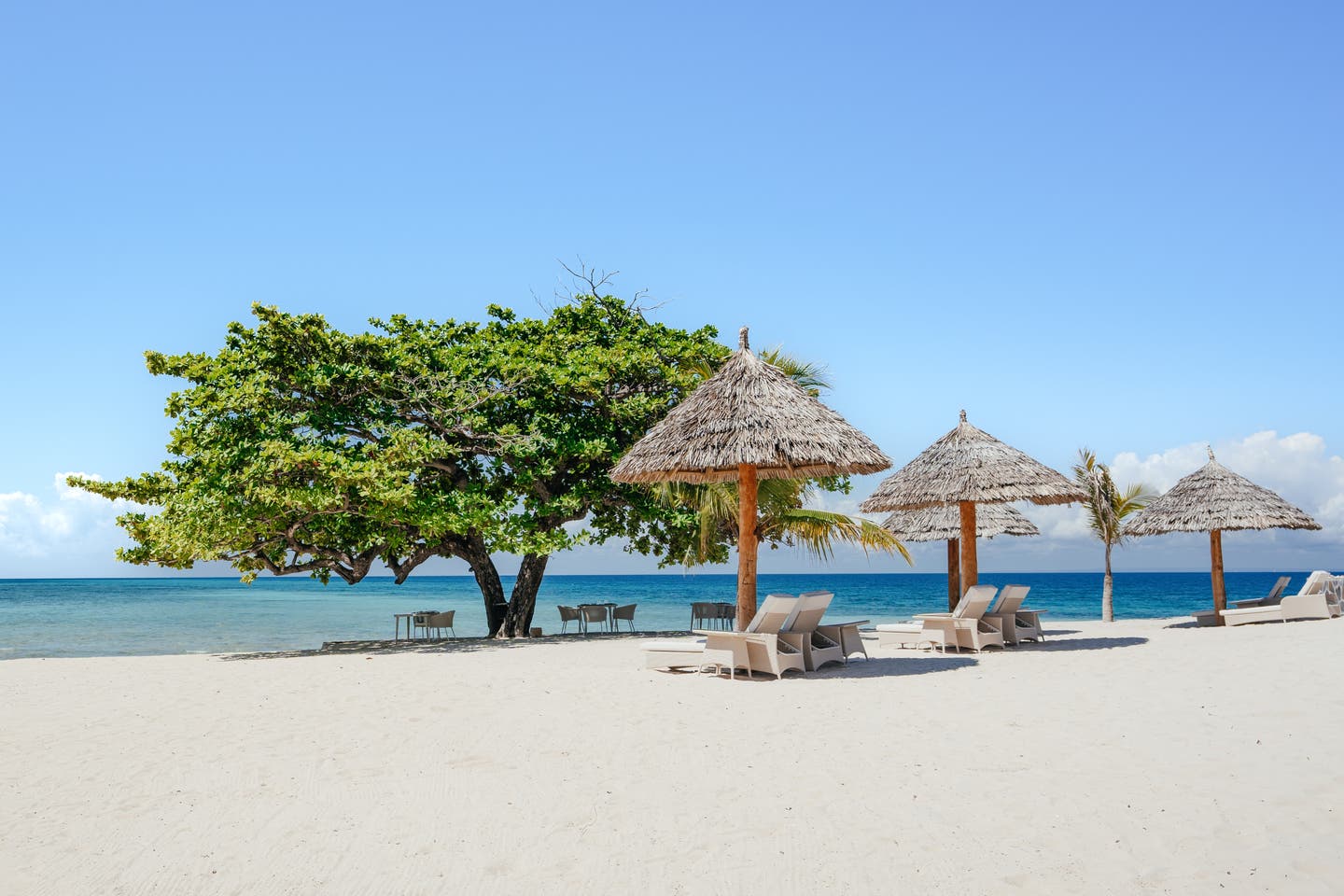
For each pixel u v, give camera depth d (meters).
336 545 17.41
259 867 4.23
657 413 19.14
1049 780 5.41
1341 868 3.96
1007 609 14.05
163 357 15.91
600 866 4.18
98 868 4.24
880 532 17.27
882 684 9.67
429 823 4.84
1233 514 17.62
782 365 18.75
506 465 18.83
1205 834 4.40
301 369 16.53
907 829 4.60
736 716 7.79
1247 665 9.98
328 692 9.70
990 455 14.06
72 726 7.79
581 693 9.20
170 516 15.15
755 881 3.98
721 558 20.77
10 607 48.31
